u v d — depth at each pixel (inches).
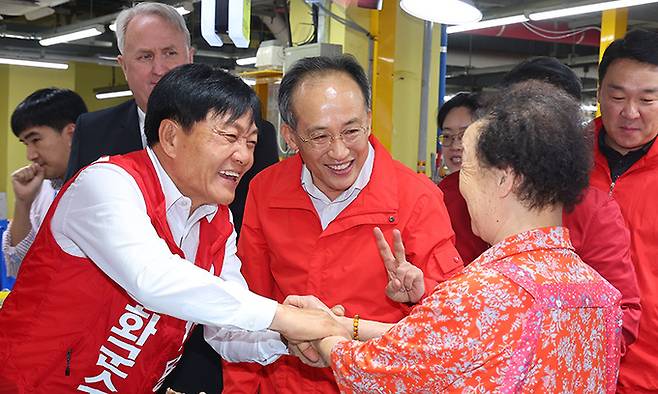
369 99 73.7
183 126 62.1
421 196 74.9
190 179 63.5
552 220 51.3
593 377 50.9
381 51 219.0
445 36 235.1
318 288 75.2
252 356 74.1
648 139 90.0
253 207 80.0
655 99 88.1
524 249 49.7
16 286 66.7
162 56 99.2
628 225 89.1
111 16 394.6
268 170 80.8
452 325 47.9
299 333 63.0
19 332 65.2
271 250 78.2
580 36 413.1
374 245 74.4
